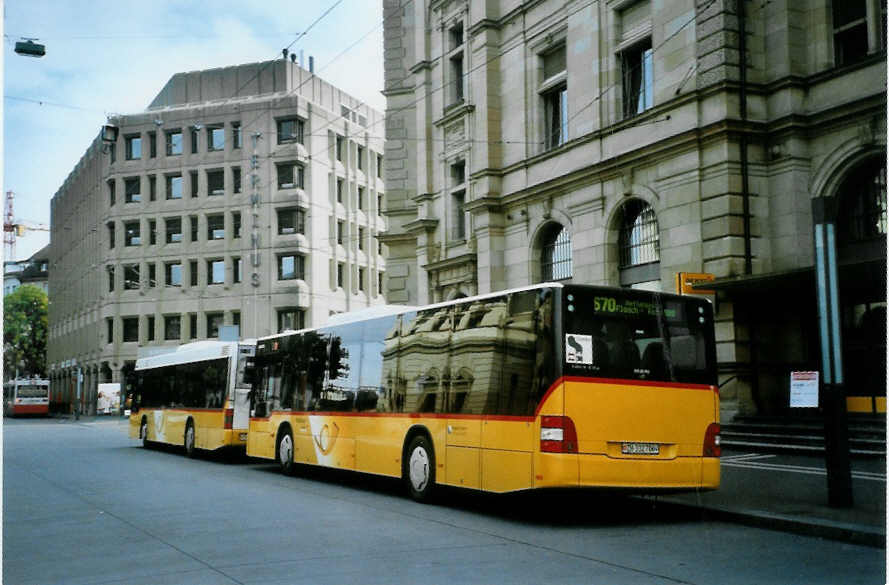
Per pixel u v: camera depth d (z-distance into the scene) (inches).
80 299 2901.1
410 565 320.2
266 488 604.7
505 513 473.1
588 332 428.1
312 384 687.1
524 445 430.6
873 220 761.6
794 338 812.0
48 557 348.8
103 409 2458.2
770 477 565.6
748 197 817.5
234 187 2395.4
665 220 882.1
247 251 2347.4
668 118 877.8
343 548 357.1
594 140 986.1
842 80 781.9
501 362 459.5
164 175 2461.9
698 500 471.2
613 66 970.7
